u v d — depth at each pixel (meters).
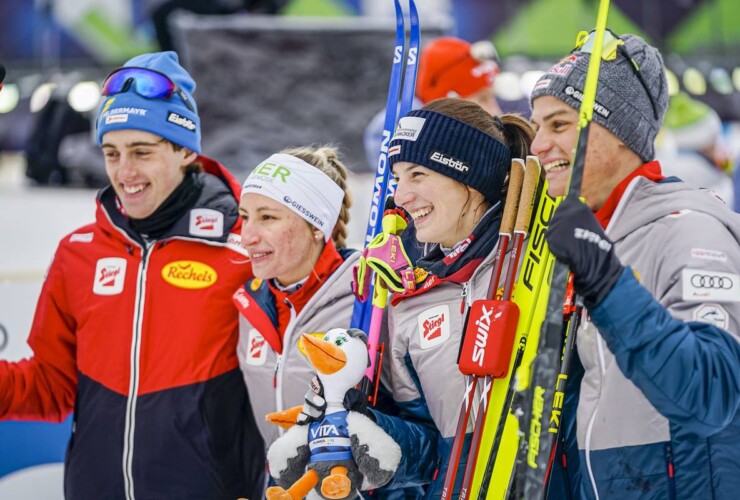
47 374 3.53
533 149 2.60
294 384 3.11
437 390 2.79
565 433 2.60
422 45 6.61
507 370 2.59
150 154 3.35
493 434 2.59
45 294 3.53
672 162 6.44
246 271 3.38
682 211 2.45
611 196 2.56
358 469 2.74
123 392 3.31
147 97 3.34
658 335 2.15
